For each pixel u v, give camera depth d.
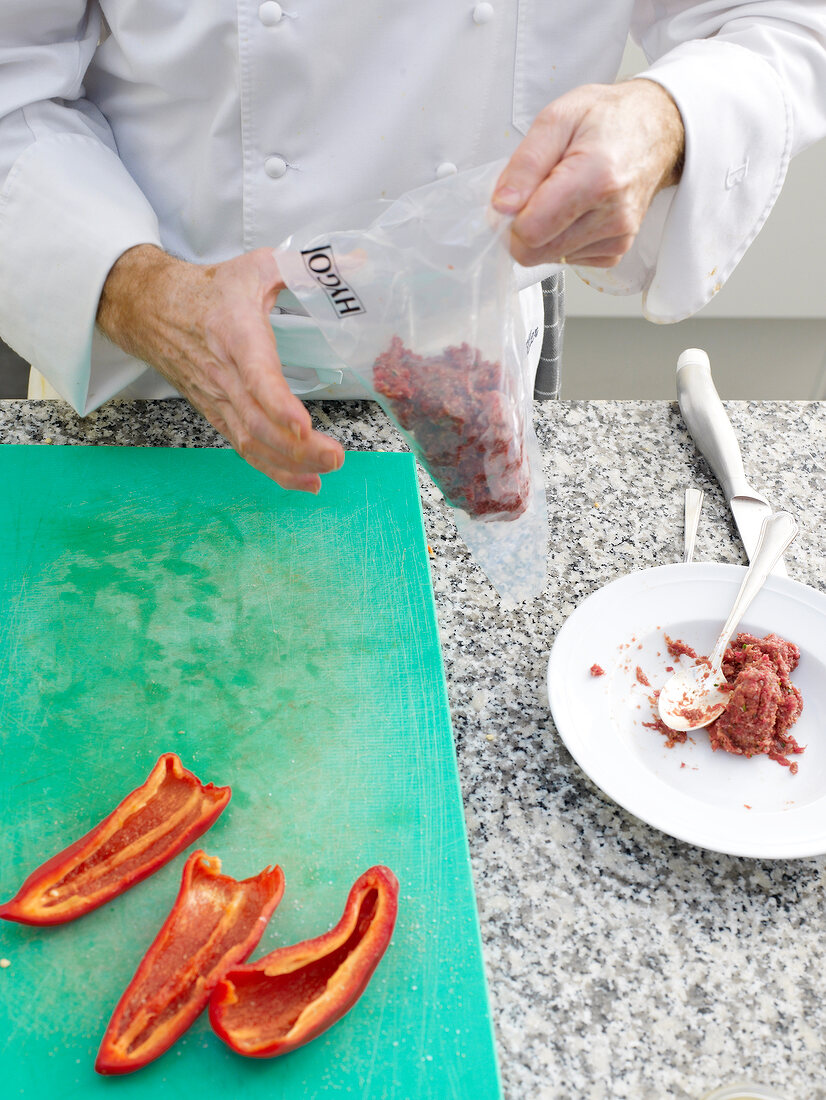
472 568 0.86
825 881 0.64
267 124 0.86
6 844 0.63
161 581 0.82
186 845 0.62
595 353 2.32
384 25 0.81
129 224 0.82
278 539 0.86
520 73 0.85
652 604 0.78
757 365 2.34
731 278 2.14
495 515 0.73
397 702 0.73
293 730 0.71
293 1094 0.52
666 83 0.66
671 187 0.74
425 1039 0.54
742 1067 0.55
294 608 0.80
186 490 0.90
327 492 0.91
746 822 0.64
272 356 0.67
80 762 0.68
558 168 0.55
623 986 0.58
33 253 0.82
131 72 0.90
